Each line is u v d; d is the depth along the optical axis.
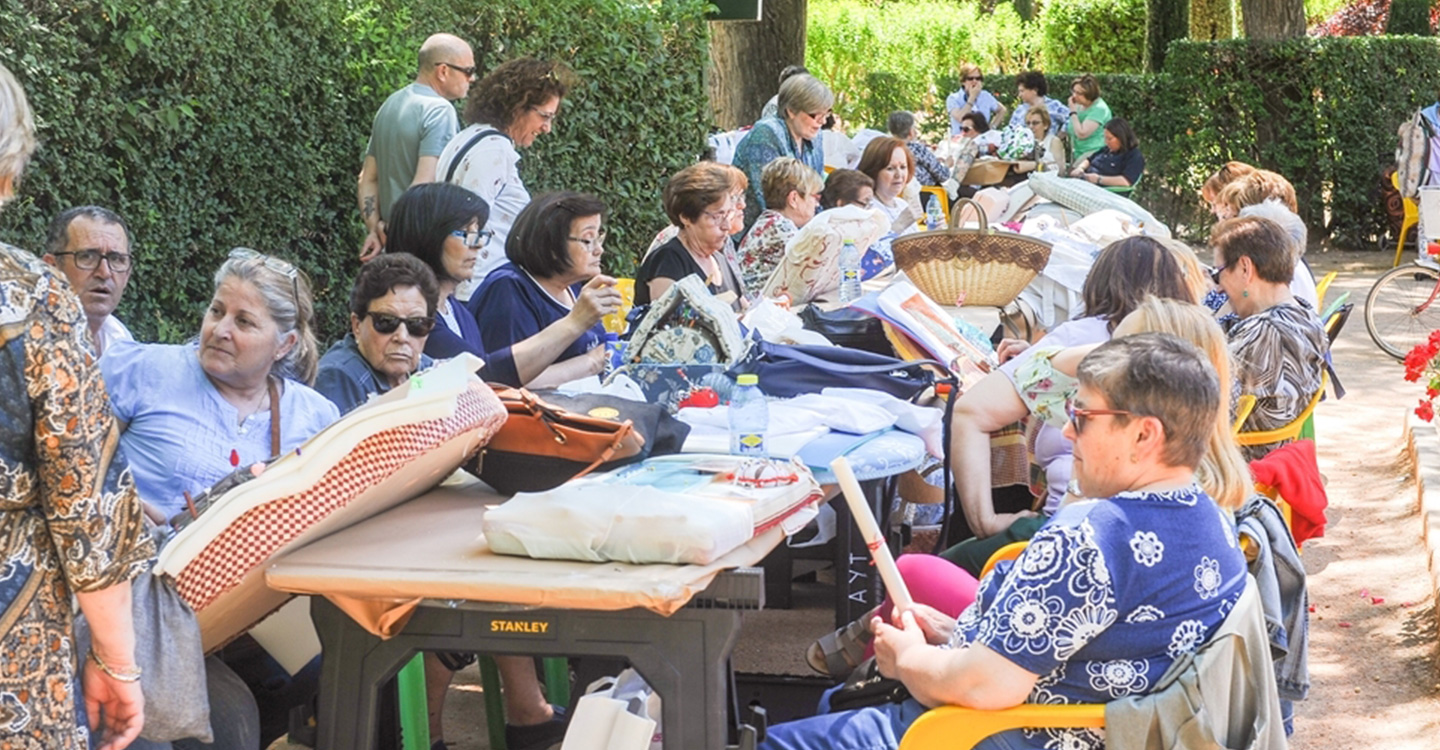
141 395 3.37
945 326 4.76
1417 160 14.22
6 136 2.05
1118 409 2.60
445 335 4.25
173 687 2.52
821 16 28.98
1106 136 15.56
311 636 3.16
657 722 2.76
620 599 2.46
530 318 4.76
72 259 4.17
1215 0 23.16
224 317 3.32
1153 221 7.14
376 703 2.65
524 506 2.65
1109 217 6.86
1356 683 4.74
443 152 6.27
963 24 29.23
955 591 3.41
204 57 6.52
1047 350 3.93
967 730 2.63
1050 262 6.11
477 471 3.15
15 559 2.14
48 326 2.11
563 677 4.09
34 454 2.14
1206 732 2.52
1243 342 5.16
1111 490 2.65
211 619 2.66
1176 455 2.60
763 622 5.08
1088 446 2.64
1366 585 5.68
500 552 2.65
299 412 3.50
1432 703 4.55
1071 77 22.17
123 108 6.15
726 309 4.23
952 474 4.11
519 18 8.84
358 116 7.67
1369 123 16.55
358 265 7.82
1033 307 6.10
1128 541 2.55
